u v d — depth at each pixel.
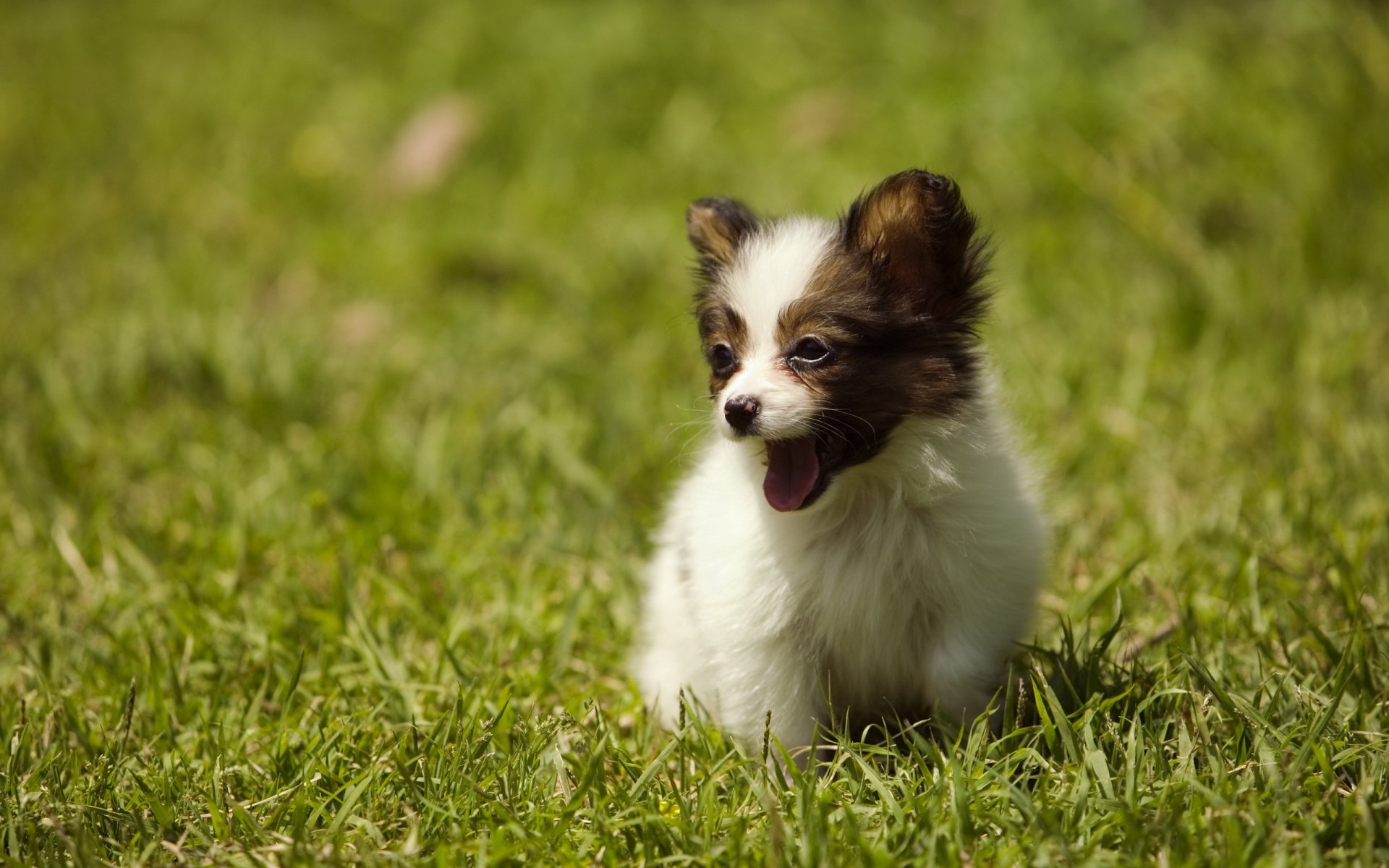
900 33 17.47
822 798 6.09
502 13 20.72
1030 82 15.12
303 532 10.00
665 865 5.86
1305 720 6.50
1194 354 11.98
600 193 16.33
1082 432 10.85
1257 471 10.05
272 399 12.21
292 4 23.92
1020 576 7.01
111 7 26.14
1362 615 7.42
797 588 7.01
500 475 10.85
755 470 7.00
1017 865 5.61
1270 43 15.00
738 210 7.59
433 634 8.65
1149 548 8.92
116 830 6.37
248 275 15.42
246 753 7.23
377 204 17.23
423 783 6.55
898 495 6.89
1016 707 6.82
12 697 7.77
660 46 18.72
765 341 6.77
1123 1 15.98
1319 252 12.68
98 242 16.59
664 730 7.54
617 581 9.20
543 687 7.89
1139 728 6.36
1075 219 13.97
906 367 6.72
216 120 20.09
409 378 12.81
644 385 12.28
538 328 13.69
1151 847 5.66
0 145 20.23
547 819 6.20
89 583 9.36
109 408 12.19
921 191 6.68
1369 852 5.32
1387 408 10.60
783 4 19.33
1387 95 13.85
